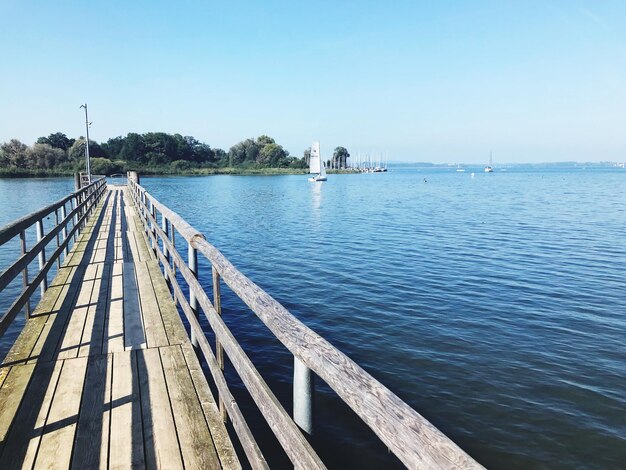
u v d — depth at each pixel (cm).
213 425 263
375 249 1529
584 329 787
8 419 271
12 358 359
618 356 681
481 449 471
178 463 230
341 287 1045
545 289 1032
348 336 750
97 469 226
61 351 373
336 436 481
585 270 1220
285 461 449
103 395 300
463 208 3088
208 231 1973
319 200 3819
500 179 9212
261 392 169
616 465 450
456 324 807
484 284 1073
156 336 405
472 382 603
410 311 876
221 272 240
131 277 623
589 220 2383
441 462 78
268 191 5091
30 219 437
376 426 97
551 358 673
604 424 512
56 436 254
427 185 6738
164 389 308
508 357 675
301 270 1216
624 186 6194
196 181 7638
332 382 118
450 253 1456
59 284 588
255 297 191
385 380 607
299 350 140
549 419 521
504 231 1966
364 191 5184
